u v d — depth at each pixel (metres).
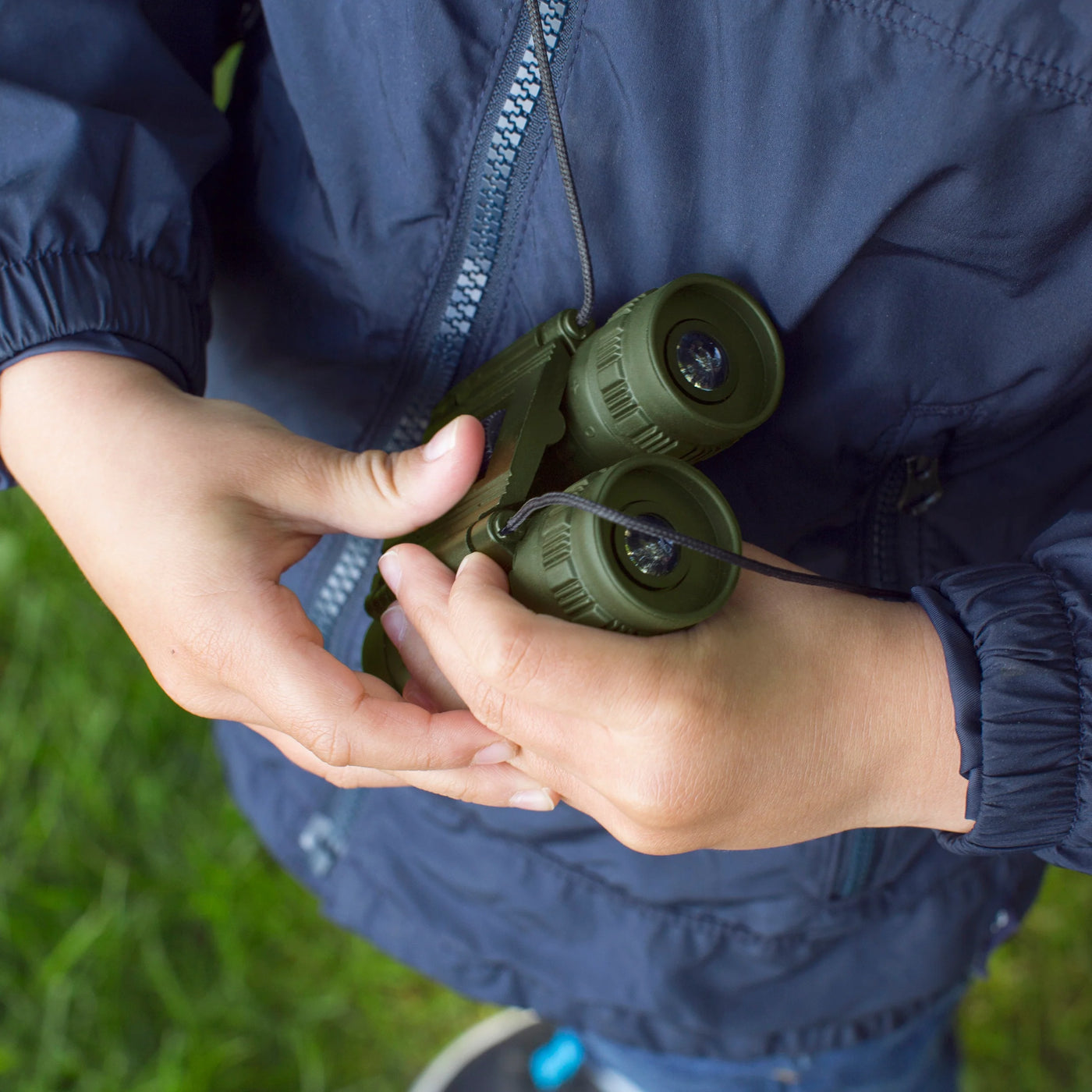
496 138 0.43
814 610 0.42
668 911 0.51
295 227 0.47
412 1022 0.79
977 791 0.41
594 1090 0.72
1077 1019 0.79
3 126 0.43
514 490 0.42
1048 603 0.41
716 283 0.41
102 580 0.43
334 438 0.49
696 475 0.40
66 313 0.43
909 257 0.42
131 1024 0.75
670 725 0.39
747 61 0.40
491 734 0.42
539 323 0.46
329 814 0.55
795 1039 0.54
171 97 0.45
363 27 0.42
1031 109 0.39
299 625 0.42
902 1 0.39
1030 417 0.45
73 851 0.78
